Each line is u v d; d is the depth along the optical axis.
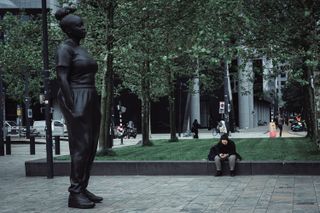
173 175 13.90
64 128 51.97
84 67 9.35
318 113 15.16
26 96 44.88
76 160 9.16
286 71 22.06
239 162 13.44
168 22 16.39
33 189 11.84
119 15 17.12
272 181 11.99
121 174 14.20
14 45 31.02
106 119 17.19
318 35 14.73
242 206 8.77
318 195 9.71
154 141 29.84
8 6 54.47
